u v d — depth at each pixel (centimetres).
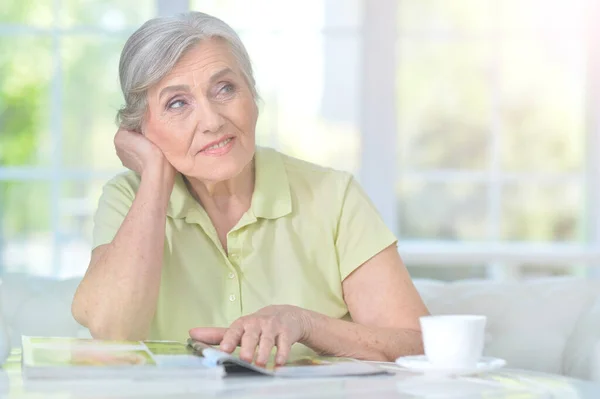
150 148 224
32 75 448
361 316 228
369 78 443
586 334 254
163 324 225
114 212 234
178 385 142
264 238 230
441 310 262
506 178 450
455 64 450
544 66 449
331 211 235
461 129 451
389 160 446
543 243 449
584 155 450
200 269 227
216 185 230
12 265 448
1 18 446
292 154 449
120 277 210
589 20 445
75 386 141
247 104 218
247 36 444
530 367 256
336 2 447
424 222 452
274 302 227
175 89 215
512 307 264
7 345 190
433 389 142
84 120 450
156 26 216
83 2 448
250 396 133
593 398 139
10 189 448
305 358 177
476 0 448
